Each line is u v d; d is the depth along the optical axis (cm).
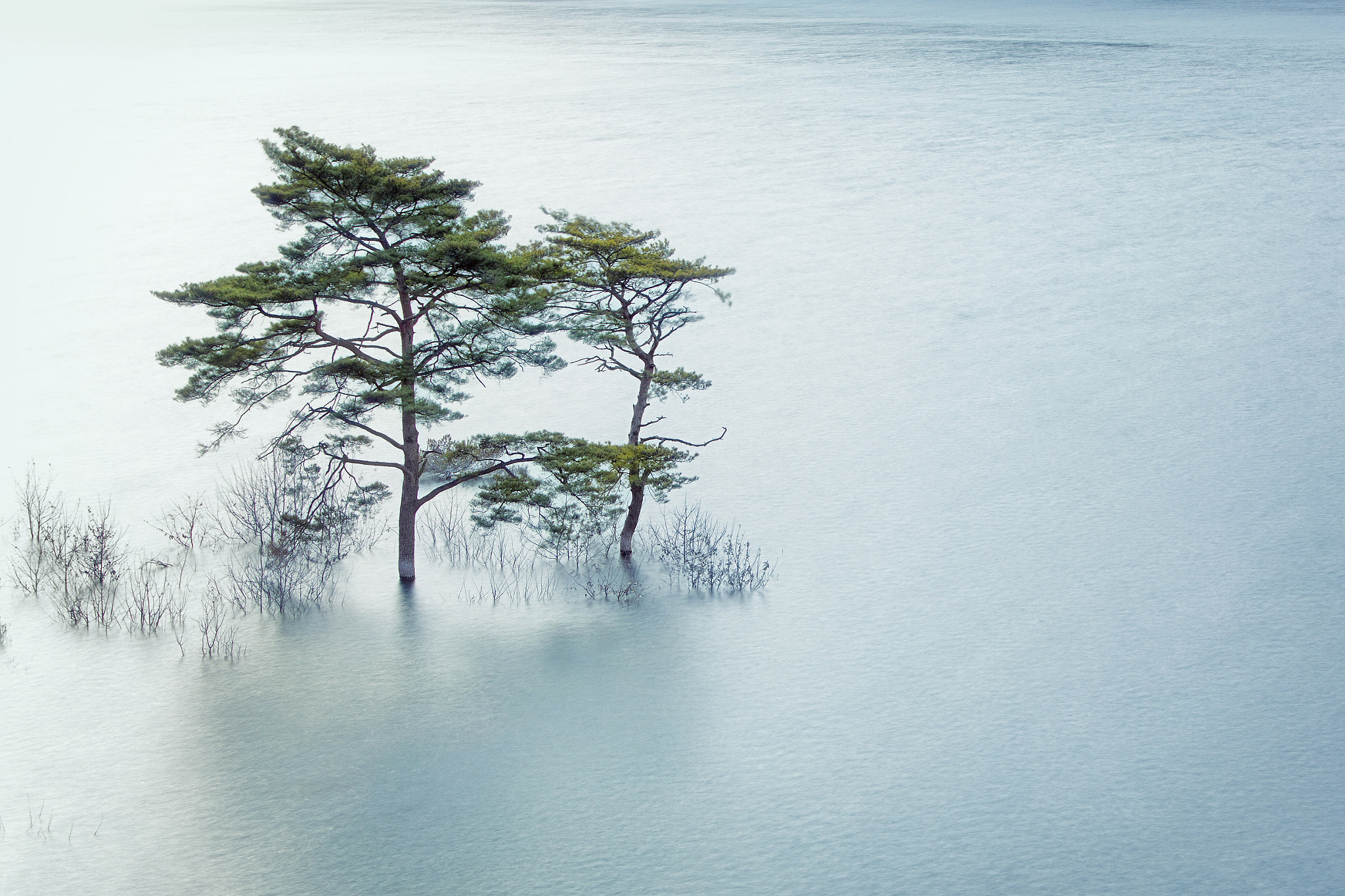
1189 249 8956
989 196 11281
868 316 7331
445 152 13875
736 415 5453
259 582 3506
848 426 5272
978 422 5312
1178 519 4172
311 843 2373
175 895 2209
